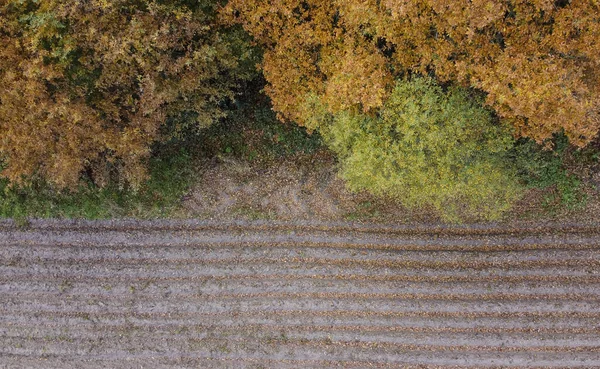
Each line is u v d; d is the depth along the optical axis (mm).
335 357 18047
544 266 18062
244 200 18859
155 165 18438
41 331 18531
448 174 15234
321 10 14008
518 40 12797
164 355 18375
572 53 12711
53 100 13562
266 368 18172
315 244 18656
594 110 13180
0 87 12695
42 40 12641
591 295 17766
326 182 18766
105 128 14734
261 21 14812
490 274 18094
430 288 18188
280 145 18906
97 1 12211
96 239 18688
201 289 18562
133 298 18562
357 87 13156
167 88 14039
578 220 18141
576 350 17656
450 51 12914
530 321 17766
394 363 18000
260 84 18781
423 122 14227
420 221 18562
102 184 16766
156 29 13156
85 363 18422
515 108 12312
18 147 13594
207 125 16688
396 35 13430
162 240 18719
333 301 18328
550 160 17719
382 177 14836
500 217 18281
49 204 18500
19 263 18609
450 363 17875
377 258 18406
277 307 18422
